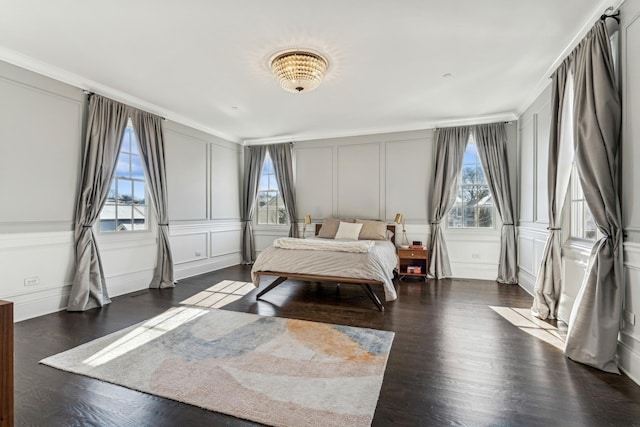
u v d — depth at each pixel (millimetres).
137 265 4234
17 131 3018
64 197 3395
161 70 3264
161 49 2850
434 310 3387
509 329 2836
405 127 5344
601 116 2152
